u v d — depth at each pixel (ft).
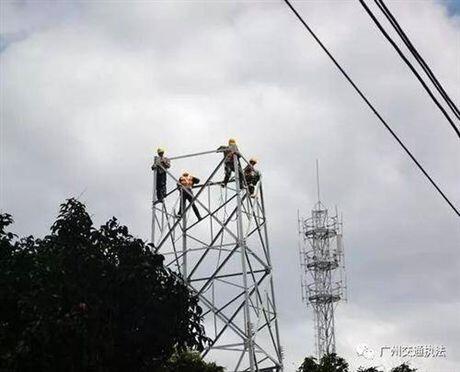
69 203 74.84
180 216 104.68
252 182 107.34
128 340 70.38
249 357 92.73
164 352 73.82
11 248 72.38
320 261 143.33
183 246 103.50
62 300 67.15
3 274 68.39
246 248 99.71
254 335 95.50
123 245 73.36
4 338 65.31
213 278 98.17
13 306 67.26
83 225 73.72
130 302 71.15
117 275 70.74
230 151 103.04
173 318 73.10
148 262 73.51
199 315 77.15
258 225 105.19
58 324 65.41
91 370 67.26
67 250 71.20
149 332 71.05
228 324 95.20
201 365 92.53
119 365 71.46
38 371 65.82
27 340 64.69
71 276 69.05
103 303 68.80
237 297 96.02
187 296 76.23
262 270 104.22
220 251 99.09
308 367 106.32
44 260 69.67
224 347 94.22
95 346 66.74
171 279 75.46
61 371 66.28
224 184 103.40
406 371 111.55
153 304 71.61
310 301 141.18
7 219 74.13
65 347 66.13
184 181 106.32
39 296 66.23
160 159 107.34
